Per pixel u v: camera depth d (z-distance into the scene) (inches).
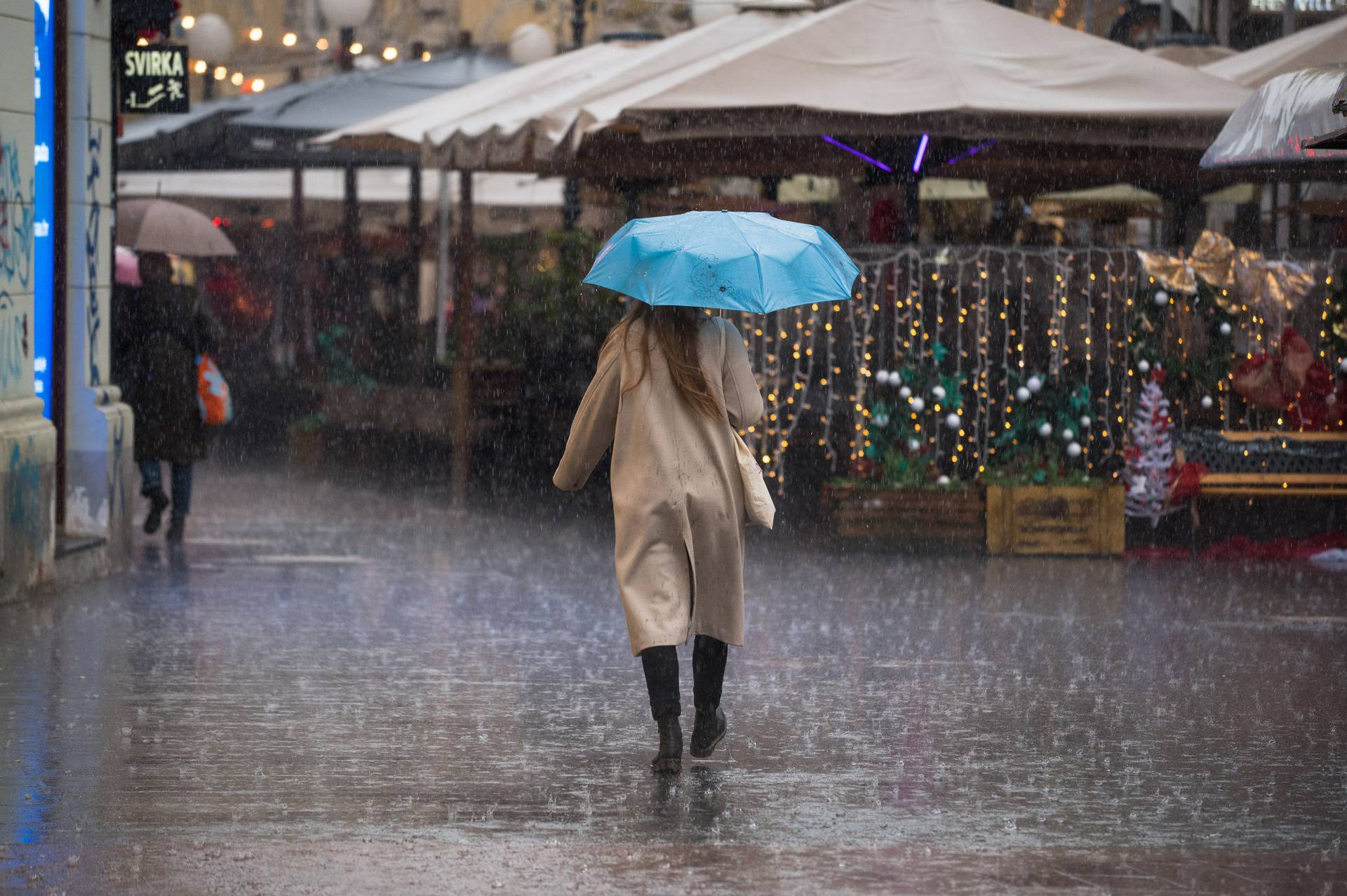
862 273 1681.8
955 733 879.1
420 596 1330.0
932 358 1675.7
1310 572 1526.8
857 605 1314.0
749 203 2395.4
